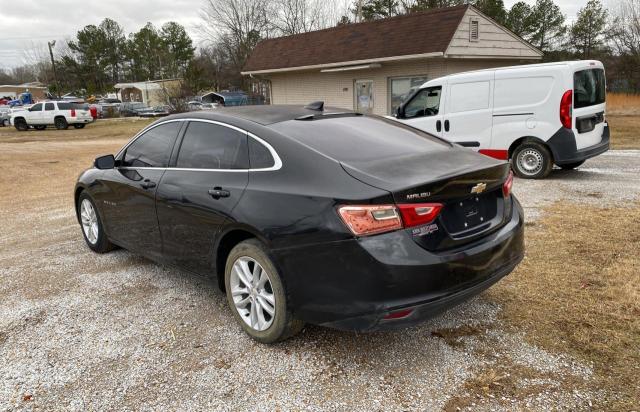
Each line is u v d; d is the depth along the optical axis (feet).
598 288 12.41
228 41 148.05
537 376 9.03
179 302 12.85
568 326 10.67
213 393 8.98
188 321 11.76
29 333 11.43
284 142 10.51
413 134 12.43
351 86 65.00
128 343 10.82
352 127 11.86
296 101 73.56
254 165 10.75
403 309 8.52
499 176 10.34
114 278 14.67
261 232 9.85
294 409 8.45
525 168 27.50
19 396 9.07
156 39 270.05
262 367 9.73
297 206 9.41
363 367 9.59
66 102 99.19
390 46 58.59
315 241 9.04
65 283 14.42
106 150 58.18
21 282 14.65
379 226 8.54
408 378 9.18
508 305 11.77
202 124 12.51
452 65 55.72
